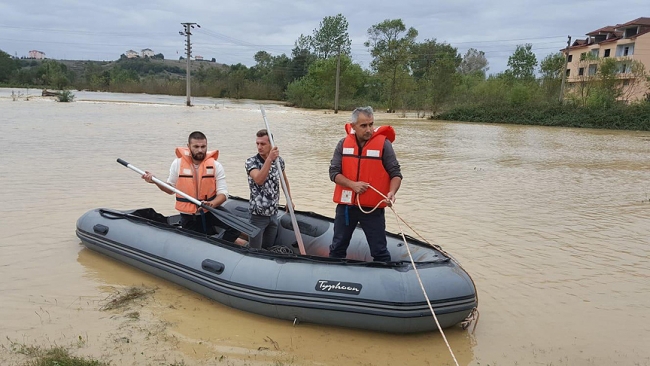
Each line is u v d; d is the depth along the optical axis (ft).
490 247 20.26
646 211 27.37
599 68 124.06
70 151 39.32
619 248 20.67
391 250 15.52
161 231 16.47
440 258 14.15
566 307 15.15
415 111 151.94
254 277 13.61
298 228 16.39
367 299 12.73
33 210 22.76
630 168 44.62
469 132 81.87
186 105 121.49
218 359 11.66
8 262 16.89
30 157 35.94
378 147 13.48
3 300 14.14
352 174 13.66
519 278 17.21
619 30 161.48
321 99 164.25
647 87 127.75
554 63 150.30
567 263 18.75
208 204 16.74
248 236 16.58
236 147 46.09
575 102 114.83
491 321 14.23
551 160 48.49
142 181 29.48
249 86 204.13
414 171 38.52
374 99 183.42
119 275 16.31
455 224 23.44
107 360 11.32
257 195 16.05
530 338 13.32
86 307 13.98
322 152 46.03
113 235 17.16
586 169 43.16
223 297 14.17
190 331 12.94
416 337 13.21
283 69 220.43
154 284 15.75
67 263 17.08
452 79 132.98
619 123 103.04
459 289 13.07
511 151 55.11
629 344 13.09
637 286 16.80
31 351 11.39
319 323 13.43
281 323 13.57
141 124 64.18
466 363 12.04
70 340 12.15
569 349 12.79
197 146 17.12
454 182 34.35
